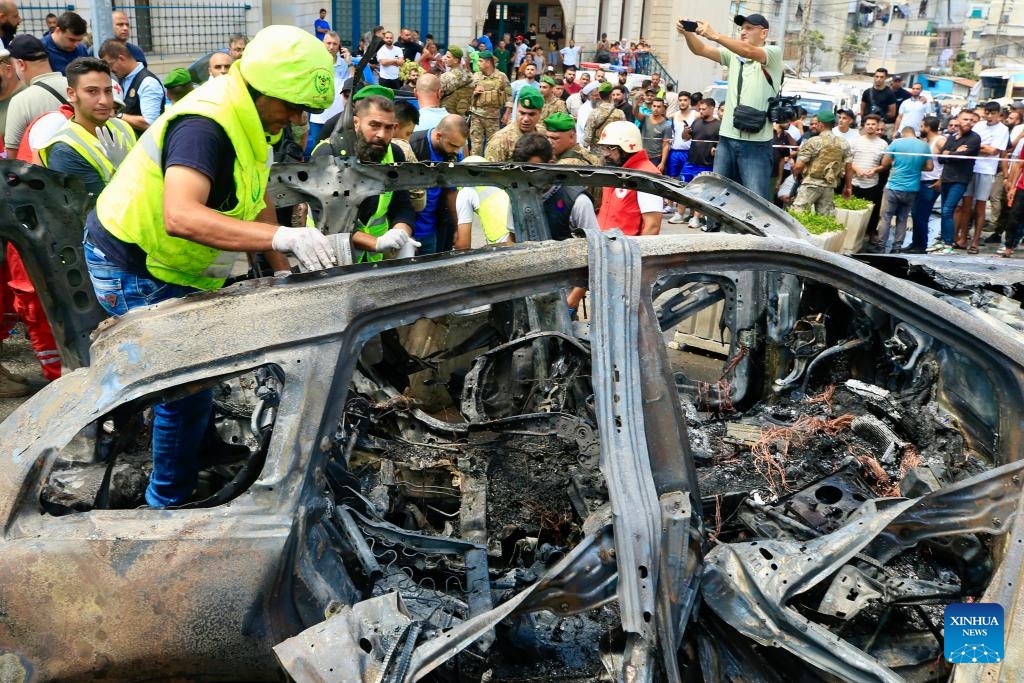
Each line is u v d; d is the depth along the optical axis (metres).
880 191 9.40
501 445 3.46
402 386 4.24
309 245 2.45
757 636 2.10
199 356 2.23
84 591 2.12
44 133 4.85
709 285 4.27
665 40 26.55
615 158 5.22
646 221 5.23
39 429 2.34
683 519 2.16
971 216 9.77
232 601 2.11
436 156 5.79
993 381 2.82
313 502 2.21
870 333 3.87
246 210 2.75
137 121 6.24
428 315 2.33
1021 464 2.39
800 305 4.12
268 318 2.26
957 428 3.35
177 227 2.48
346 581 2.31
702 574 2.20
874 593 2.29
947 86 23.52
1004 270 4.03
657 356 2.42
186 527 2.15
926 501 2.38
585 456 3.33
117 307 2.87
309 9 21.02
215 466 3.26
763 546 2.27
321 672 1.96
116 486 3.09
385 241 3.10
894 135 11.88
